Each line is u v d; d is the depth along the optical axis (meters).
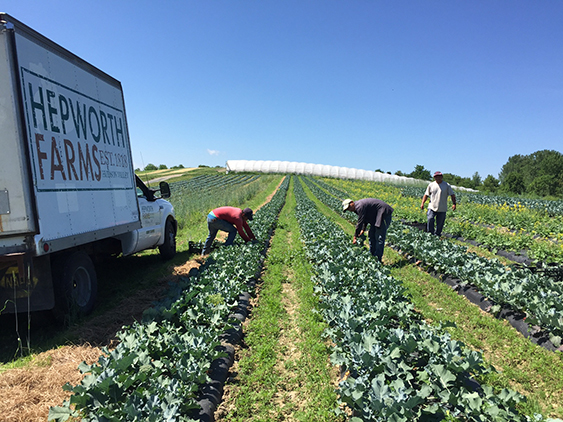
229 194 28.50
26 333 5.20
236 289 6.21
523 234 12.77
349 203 8.34
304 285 7.17
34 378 3.91
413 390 3.39
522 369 4.25
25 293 4.75
